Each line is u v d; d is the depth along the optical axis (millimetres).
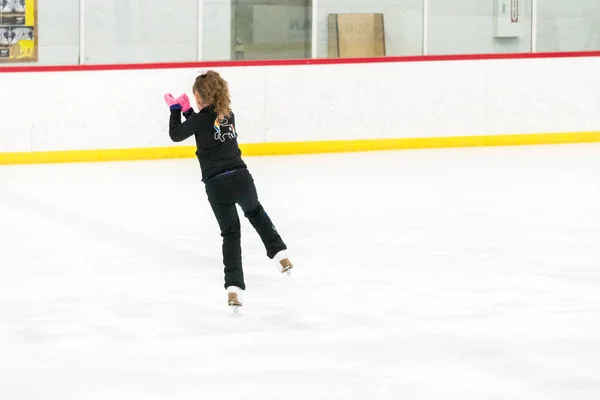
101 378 7055
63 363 7398
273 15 19328
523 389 6773
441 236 11852
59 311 8812
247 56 19297
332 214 13148
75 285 9727
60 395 6730
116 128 17766
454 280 9836
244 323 8422
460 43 20297
